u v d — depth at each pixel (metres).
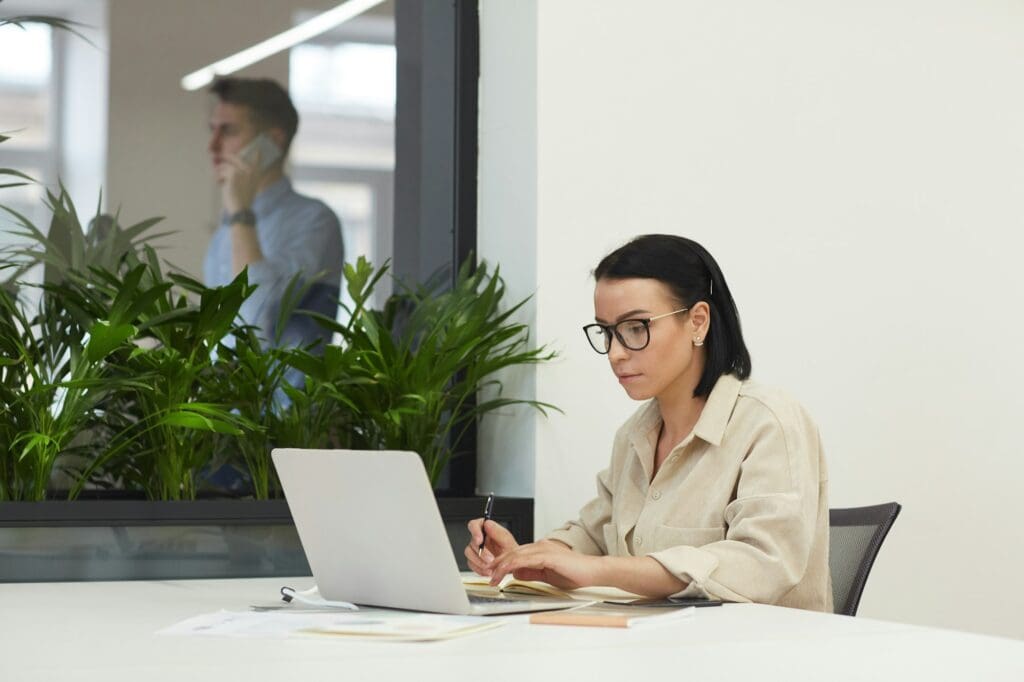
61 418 2.50
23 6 2.91
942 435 3.52
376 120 3.22
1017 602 3.62
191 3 3.06
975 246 3.59
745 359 2.12
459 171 3.19
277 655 1.28
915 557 3.47
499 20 3.16
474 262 3.19
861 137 3.44
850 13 3.44
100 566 2.46
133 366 2.59
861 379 3.40
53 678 1.14
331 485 1.75
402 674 1.16
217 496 2.92
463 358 2.87
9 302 2.59
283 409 2.82
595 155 3.06
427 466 2.89
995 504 3.59
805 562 1.90
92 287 2.85
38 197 2.89
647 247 2.10
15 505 2.39
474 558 2.15
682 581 1.82
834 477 3.35
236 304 2.54
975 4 3.62
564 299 3.00
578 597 1.92
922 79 3.54
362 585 1.76
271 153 3.12
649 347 2.06
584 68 3.06
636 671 1.19
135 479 2.74
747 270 3.25
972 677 1.18
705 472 2.05
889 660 1.27
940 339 3.53
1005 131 3.66
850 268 3.40
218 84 3.08
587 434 3.01
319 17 3.19
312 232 3.15
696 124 3.20
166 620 1.66
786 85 3.33
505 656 1.27
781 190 3.31
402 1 3.27
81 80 2.95
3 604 1.91
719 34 3.24
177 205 3.03
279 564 2.64
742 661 1.25
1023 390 3.65
